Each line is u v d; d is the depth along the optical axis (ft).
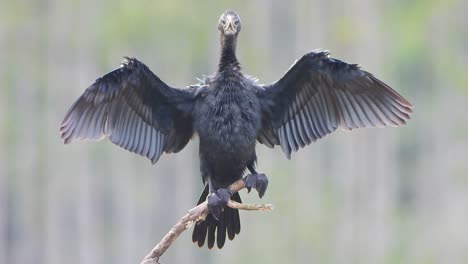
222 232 33.73
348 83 33.22
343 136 135.13
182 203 142.10
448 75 139.95
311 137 33.76
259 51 139.95
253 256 118.73
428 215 129.90
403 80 140.56
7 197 138.92
